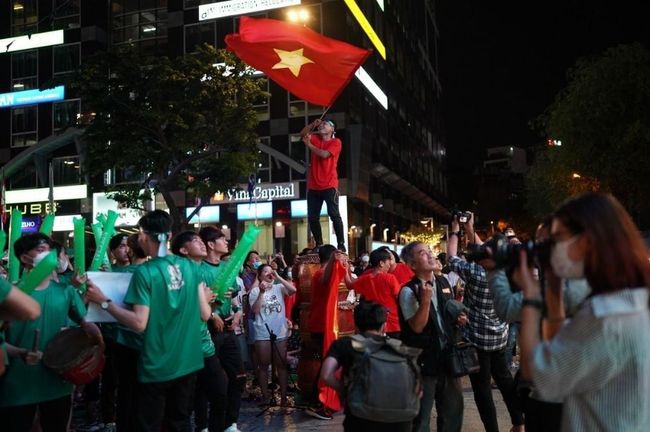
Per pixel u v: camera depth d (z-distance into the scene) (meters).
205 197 22.16
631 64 21.92
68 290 4.45
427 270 5.29
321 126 8.52
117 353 5.14
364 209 37.53
